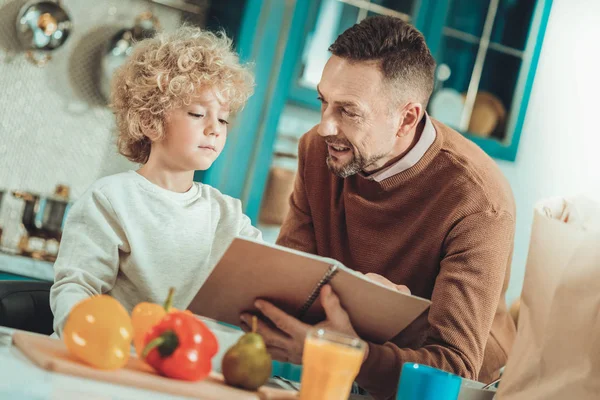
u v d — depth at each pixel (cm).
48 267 261
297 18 283
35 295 151
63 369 87
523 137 359
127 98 158
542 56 357
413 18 313
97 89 291
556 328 109
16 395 75
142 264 143
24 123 281
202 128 150
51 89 284
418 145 159
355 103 147
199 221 153
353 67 148
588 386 106
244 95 162
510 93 342
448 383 99
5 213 278
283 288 116
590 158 370
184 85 146
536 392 109
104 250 138
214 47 157
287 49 285
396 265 164
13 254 262
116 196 143
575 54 362
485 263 150
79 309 92
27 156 283
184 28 169
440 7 314
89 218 138
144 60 154
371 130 150
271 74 286
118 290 143
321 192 176
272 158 293
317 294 117
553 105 362
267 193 302
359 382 128
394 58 149
